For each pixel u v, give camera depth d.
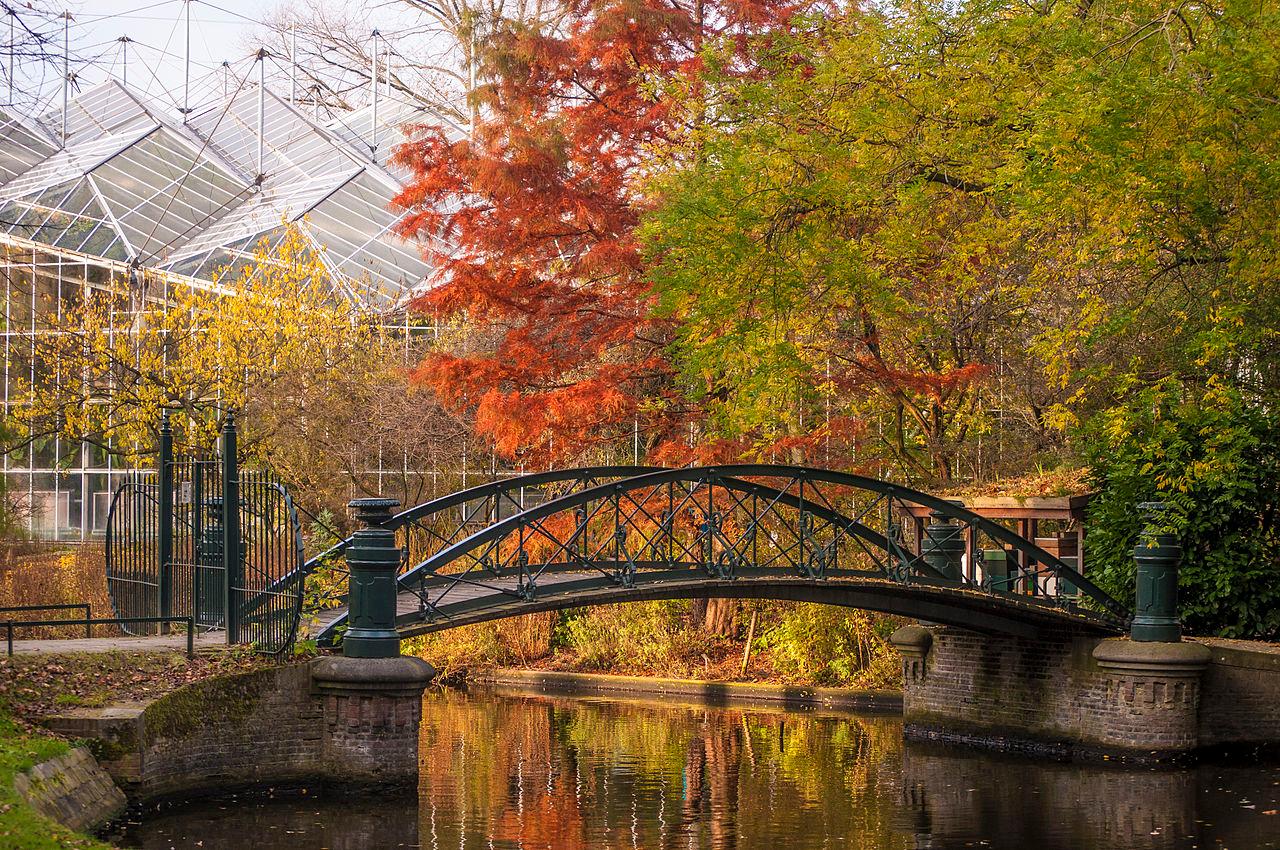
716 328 19.70
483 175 20.92
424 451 27.20
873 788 16.89
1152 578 19.02
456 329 27.97
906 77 18.75
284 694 14.37
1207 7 16.33
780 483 23.48
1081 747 19.30
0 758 11.14
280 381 27.44
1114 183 16.45
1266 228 16.59
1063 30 17.53
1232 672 18.91
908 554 19.23
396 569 14.94
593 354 22.22
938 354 24.91
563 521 23.56
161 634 17.03
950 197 20.81
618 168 22.17
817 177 18.89
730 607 27.48
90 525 32.66
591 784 16.83
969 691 20.78
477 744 19.77
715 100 20.67
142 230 34.34
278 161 40.06
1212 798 16.28
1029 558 22.36
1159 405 20.08
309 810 13.95
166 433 17.44
